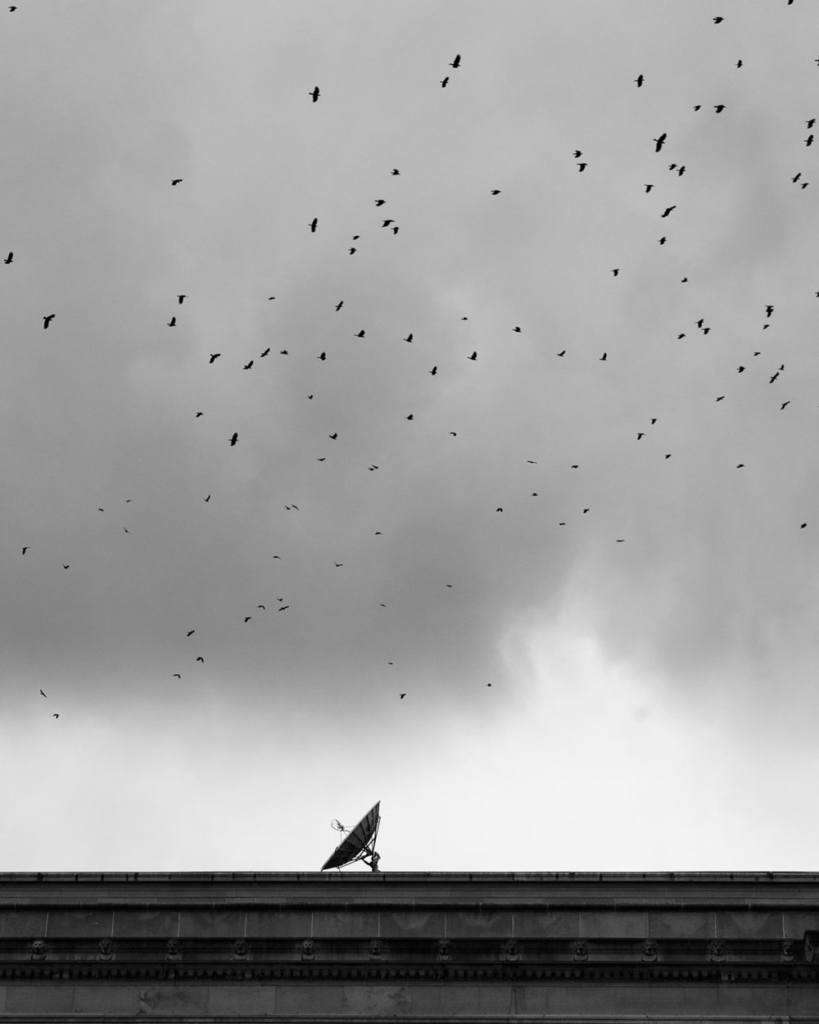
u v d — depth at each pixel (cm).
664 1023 7850
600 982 7925
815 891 8119
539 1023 7869
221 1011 7906
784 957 7912
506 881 8144
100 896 8150
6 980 7938
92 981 7938
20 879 8169
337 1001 7919
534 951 7950
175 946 7950
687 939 7925
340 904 8025
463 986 7938
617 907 8025
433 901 8062
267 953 7950
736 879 8131
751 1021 7844
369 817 8950
